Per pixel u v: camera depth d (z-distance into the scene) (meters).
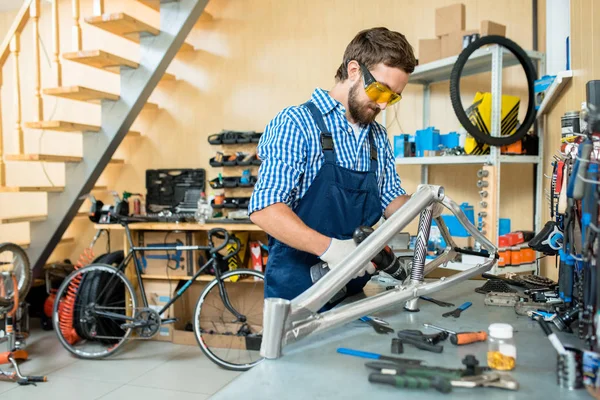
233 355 3.24
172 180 4.06
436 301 1.35
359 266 1.04
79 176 3.68
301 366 0.90
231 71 3.96
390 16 3.53
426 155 3.06
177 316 3.60
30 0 3.47
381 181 1.70
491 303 1.32
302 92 3.79
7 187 3.43
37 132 4.47
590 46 1.64
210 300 3.62
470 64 3.02
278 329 0.92
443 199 1.21
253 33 3.89
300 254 1.50
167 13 3.47
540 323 1.06
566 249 1.13
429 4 3.42
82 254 4.34
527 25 3.16
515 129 2.85
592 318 0.84
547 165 2.84
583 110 1.09
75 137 4.35
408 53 1.38
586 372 0.77
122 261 3.56
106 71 4.06
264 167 1.39
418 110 3.50
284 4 3.81
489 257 1.45
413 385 0.80
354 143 1.52
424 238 1.24
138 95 3.54
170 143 4.11
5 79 4.54
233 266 3.47
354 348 0.99
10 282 3.06
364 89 1.38
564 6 2.88
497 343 0.91
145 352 3.36
